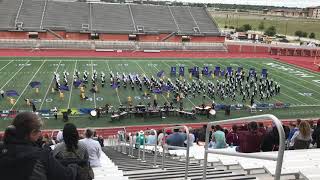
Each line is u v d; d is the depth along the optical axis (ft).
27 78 142.31
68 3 243.40
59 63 171.53
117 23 237.25
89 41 216.95
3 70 153.89
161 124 106.22
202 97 128.77
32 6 234.58
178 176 26.04
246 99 129.18
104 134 98.17
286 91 142.72
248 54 223.92
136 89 133.18
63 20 230.27
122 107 110.73
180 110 112.27
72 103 116.78
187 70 168.55
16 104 113.09
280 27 457.27
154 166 34.83
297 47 228.02
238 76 150.71
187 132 26.48
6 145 11.54
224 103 124.06
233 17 564.30
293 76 167.84
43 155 11.68
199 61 193.67
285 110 120.78
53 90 126.31
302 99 133.28
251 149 35.53
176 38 236.63
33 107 105.91
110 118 107.86
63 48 210.59
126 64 176.45
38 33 217.56
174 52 220.02
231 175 24.11
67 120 104.53
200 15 258.16
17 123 11.89
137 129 102.01
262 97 129.90
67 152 17.76
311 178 21.06
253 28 428.56
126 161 41.04
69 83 136.98
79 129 98.63
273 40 307.37
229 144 47.03
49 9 235.40
